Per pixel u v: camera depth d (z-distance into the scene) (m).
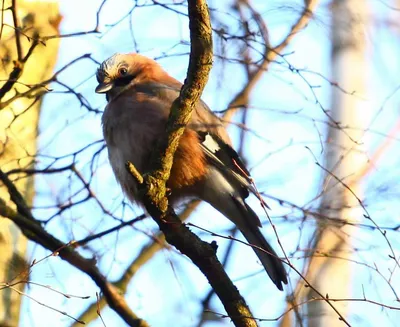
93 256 10.78
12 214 10.58
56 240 10.59
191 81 8.40
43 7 11.77
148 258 11.42
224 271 8.76
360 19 12.79
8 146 11.51
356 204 11.05
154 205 8.75
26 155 11.54
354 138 11.84
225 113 11.70
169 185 10.36
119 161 10.32
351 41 12.73
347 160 11.48
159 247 11.38
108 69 10.92
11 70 11.44
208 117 10.48
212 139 10.41
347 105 12.28
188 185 10.43
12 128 11.54
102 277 10.58
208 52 8.23
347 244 10.40
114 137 10.37
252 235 10.38
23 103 11.63
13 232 11.19
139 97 10.39
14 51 11.49
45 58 11.74
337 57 12.68
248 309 8.70
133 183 10.21
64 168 11.19
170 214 8.84
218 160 10.39
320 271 10.33
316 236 10.57
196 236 8.86
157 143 8.72
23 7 11.59
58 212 10.98
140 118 10.18
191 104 8.52
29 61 11.59
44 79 11.71
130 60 11.02
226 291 8.70
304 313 10.21
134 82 10.87
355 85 12.49
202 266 8.73
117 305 10.53
